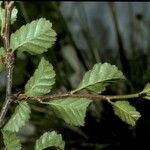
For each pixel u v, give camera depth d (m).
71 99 0.31
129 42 1.26
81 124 0.31
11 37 0.31
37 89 0.31
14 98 0.31
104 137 0.98
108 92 1.01
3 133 0.31
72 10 1.34
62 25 1.01
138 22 1.25
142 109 0.96
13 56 0.31
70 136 1.00
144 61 1.11
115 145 0.96
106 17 1.35
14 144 0.30
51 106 0.31
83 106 0.31
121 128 0.98
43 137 0.31
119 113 0.30
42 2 1.12
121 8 1.36
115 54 1.20
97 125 1.00
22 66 0.90
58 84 1.00
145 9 1.34
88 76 0.31
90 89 0.31
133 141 0.96
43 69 0.32
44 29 0.31
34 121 1.04
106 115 1.00
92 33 1.31
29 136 1.03
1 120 0.31
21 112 0.31
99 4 1.38
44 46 0.31
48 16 1.06
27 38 0.31
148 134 0.96
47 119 1.04
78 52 1.02
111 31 1.32
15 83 0.86
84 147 0.97
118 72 0.30
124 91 1.01
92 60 1.07
